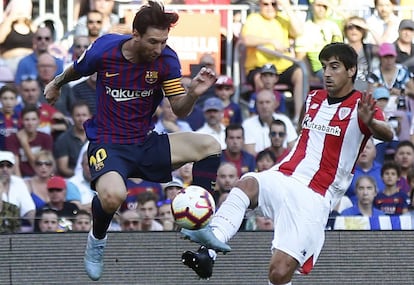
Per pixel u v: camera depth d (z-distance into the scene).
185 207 13.22
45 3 23.14
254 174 14.77
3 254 17.53
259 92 22.00
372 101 13.64
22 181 20.23
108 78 13.86
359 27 23.27
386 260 18.20
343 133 14.66
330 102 14.88
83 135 21.09
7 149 20.86
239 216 14.20
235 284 17.98
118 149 13.99
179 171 20.92
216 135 21.92
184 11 23.41
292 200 14.59
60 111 21.64
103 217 13.86
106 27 22.70
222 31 23.38
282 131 21.45
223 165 20.28
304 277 18.11
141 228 19.58
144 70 13.78
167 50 13.89
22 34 22.34
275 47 23.00
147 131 14.24
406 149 21.31
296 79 22.91
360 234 18.23
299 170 14.80
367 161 21.00
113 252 17.81
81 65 13.97
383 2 23.78
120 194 13.51
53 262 17.64
